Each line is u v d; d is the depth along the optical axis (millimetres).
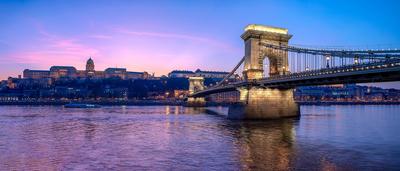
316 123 67250
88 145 40594
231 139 44906
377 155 33281
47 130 56531
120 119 82625
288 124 64938
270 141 42906
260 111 77250
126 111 128375
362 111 135125
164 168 29016
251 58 82688
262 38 83812
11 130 56562
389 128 58000
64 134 51031
